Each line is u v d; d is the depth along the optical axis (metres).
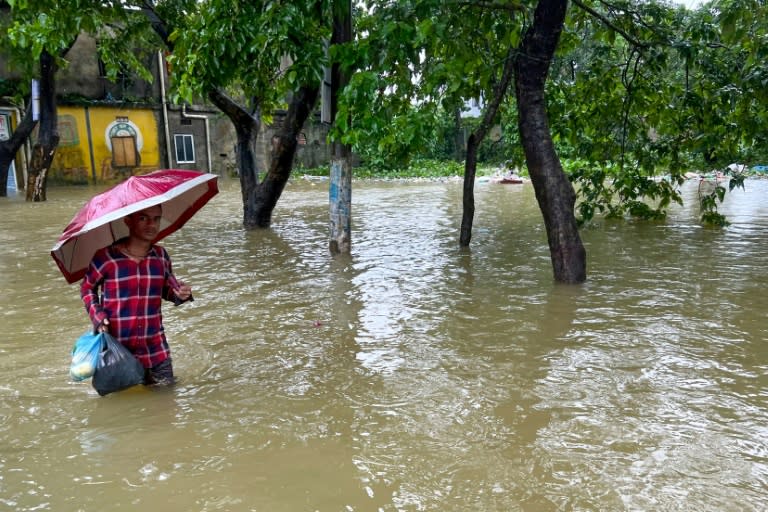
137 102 23.09
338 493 2.98
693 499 2.90
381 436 3.54
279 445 3.45
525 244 9.74
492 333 5.36
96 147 22.53
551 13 6.62
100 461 3.29
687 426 3.62
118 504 2.90
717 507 2.83
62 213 14.00
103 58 12.41
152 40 13.66
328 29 7.86
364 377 4.42
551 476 3.11
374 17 6.74
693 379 4.31
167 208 4.45
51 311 6.04
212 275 7.63
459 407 3.90
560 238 7.09
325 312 6.04
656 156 10.77
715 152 10.24
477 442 3.46
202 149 25.48
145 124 23.64
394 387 4.23
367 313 6.00
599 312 5.95
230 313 6.00
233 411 3.88
